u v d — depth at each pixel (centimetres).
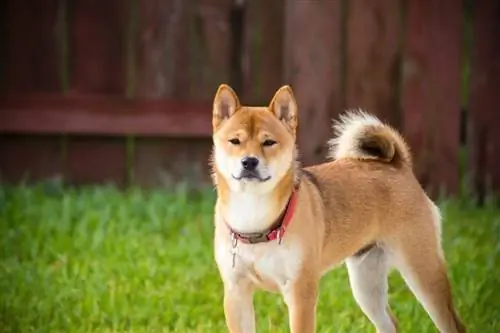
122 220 1328
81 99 1480
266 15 1499
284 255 818
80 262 1165
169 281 1107
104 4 1498
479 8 1493
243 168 804
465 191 1502
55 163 1504
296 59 1459
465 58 1506
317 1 1452
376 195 894
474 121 1504
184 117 1486
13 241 1245
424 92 1474
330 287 1079
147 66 1505
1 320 987
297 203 824
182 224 1332
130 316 1002
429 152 1481
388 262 919
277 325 983
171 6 1502
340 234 871
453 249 1229
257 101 1506
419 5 1466
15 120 1475
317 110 1456
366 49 1461
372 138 921
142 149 1504
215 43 1506
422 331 966
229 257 827
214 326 977
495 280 1106
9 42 1500
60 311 1002
